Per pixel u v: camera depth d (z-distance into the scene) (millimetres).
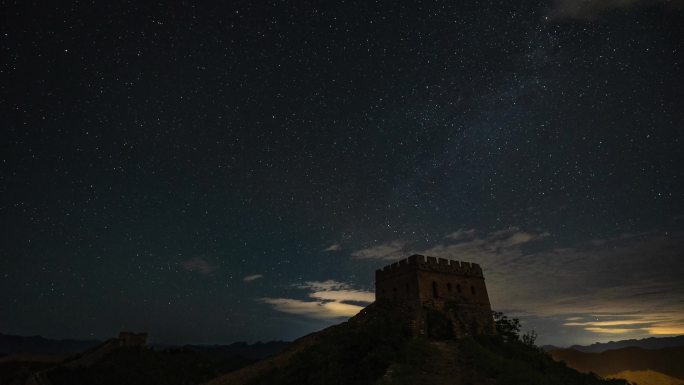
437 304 33656
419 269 34719
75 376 45875
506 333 33250
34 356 60469
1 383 52906
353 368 24672
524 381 19641
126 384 46000
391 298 36406
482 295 37219
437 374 21141
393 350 25062
